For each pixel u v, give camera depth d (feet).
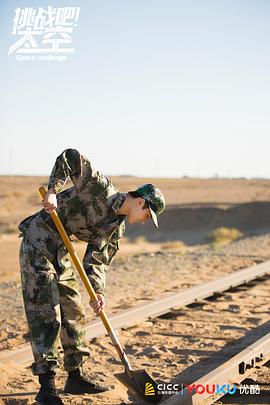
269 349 22.93
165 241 141.28
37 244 16.75
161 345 25.32
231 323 29.81
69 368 18.01
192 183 317.22
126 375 17.16
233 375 19.47
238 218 154.10
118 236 17.54
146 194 16.88
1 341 27.07
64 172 16.21
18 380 19.63
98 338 25.77
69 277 17.48
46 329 16.51
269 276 47.24
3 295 43.70
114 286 44.09
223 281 41.39
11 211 198.80
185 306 34.71
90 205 16.74
